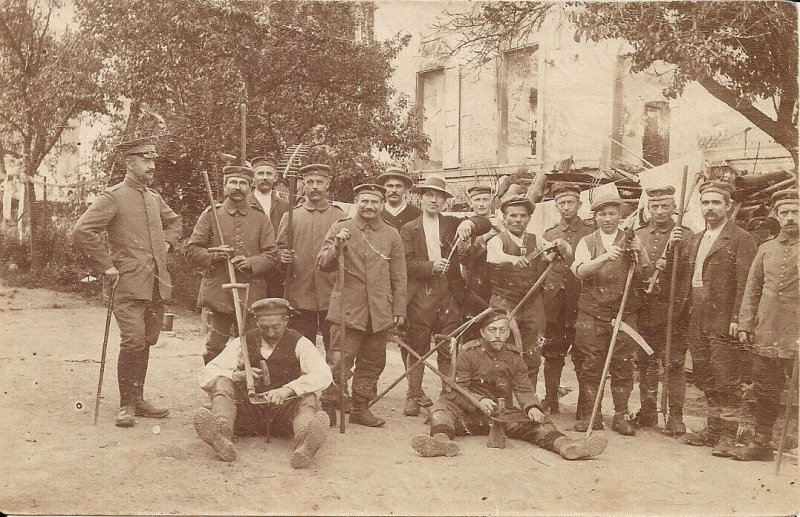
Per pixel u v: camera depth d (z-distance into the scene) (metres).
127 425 5.05
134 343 5.13
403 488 4.18
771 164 6.33
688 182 6.55
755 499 4.22
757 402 4.91
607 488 4.29
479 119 7.31
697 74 6.42
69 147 7.77
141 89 7.01
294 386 4.70
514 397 5.22
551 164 7.23
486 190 5.94
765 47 6.29
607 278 5.44
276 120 7.03
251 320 5.39
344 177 7.13
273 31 6.92
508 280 5.62
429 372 7.46
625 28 6.70
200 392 5.98
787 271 4.81
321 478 4.28
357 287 5.41
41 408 5.38
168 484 4.14
